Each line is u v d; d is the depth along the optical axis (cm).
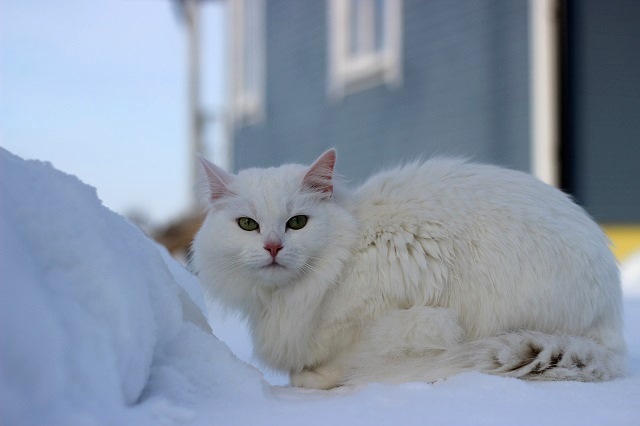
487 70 870
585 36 845
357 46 1078
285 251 301
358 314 310
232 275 318
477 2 881
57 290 187
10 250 174
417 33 971
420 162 360
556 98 802
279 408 218
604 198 856
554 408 216
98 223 218
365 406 221
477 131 884
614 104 860
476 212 311
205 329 277
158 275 246
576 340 290
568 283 302
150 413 190
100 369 181
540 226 307
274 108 1266
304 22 1175
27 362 159
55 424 159
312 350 315
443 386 255
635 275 800
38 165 221
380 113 1028
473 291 303
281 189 313
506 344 281
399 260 306
